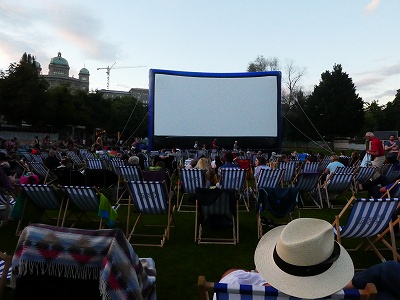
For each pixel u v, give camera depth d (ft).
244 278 7.27
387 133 101.19
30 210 16.29
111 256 6.12
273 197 15.99
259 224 16.67
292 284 5.37
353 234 12.82
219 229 18.01
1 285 7.84
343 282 5.35
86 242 6.28
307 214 21.79
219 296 5.36
